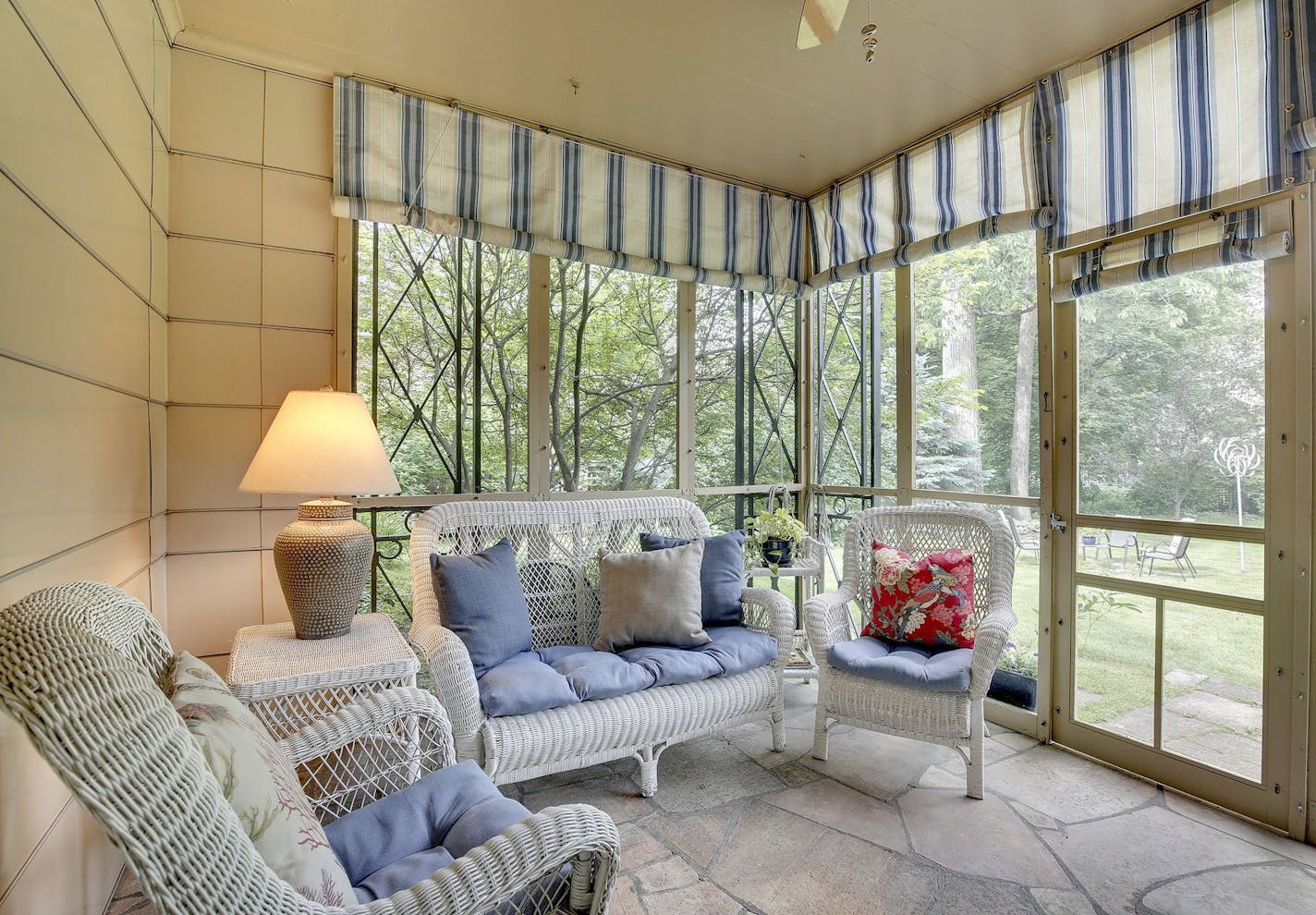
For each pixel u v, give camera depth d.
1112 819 2.07
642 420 3.28
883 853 1.88
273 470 1.90
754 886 1.72
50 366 1.23
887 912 1.63
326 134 2.52
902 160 3.18
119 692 0.70
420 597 2.27
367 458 2.01
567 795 2.20
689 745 2.61
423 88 2.62
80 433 1.40
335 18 2.19
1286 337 2.01
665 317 3.36
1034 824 2.04
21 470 1.10
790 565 3.13
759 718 2.46
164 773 0.69
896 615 2.55
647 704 2.15
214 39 2.29
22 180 1.10
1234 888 1.73
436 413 2.73
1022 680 2.77
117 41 1.64
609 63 2.45
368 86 2.55
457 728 1.88
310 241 2.49
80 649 0.71
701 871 1.79
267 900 0.75
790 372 3.84
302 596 1.96
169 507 2.25
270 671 1.74
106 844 1.58
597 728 2.04
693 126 2.95
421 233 2.70
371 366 2.60
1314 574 1.94
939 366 3.11
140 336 1.88
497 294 2.87
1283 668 2.00
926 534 2.80
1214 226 2.14
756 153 3.24
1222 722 2.14
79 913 1.38
